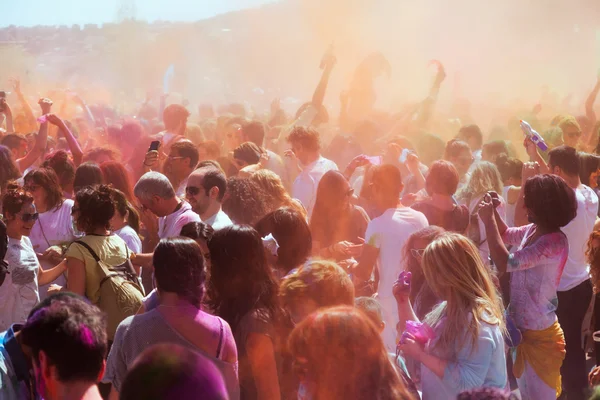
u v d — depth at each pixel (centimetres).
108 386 391
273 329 331
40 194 501
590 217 507
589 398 209
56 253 482
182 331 307
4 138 741
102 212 422
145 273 570
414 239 427
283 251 401
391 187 476
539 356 426
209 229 393
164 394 162
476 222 556
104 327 242
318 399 231
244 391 337
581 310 505
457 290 327
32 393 270
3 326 405
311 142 639
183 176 616
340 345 228
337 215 523
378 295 468
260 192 519
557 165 517
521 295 426
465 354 322
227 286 339
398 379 240
